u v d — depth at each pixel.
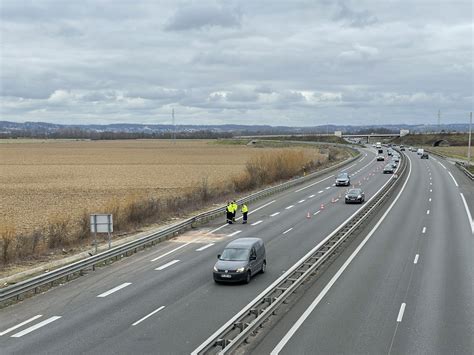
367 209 45.12
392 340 17.23
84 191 67.75
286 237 37.06
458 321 19.11
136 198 51.50
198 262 30.19
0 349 17.34
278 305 20.19
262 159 83.38
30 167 113.25
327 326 18.62
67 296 23.64
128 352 16.72
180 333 18.41
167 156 152.25
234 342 15.78
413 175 85.12
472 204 52.66
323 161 114.12
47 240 36.12
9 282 26.11
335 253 30.94
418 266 27.81
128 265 29.73
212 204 55.31
